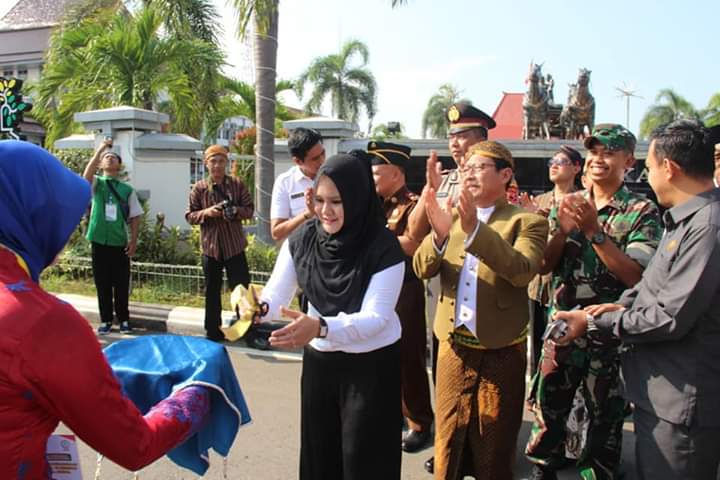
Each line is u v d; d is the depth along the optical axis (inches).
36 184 54.3
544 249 106.7
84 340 52.4
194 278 285.0
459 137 149.9
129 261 246.1
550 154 387.9
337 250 89.0
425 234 132.3
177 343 83.1
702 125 85.4
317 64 954.7
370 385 88.9
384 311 86.9
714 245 78.2
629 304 95.3
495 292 106.0
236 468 137.2
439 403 113.2
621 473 132.0
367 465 89.0
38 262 55.7
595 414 118.6
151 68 434.3
